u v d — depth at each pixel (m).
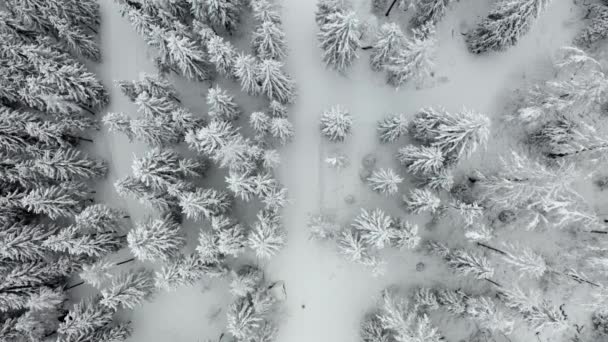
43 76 26.75
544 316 23.81
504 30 25.34
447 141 23.56
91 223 26.20
